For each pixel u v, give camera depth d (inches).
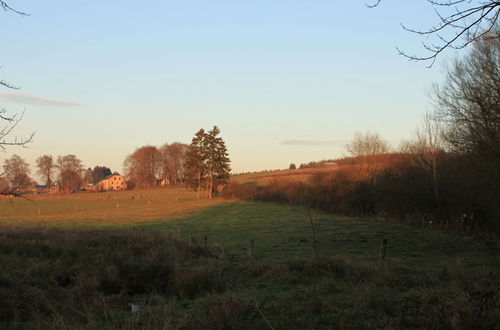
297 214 2234.3
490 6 202.2
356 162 2255.2
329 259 608.1
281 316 334.6
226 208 2711.6
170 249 753.6
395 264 668.7
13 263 565.3
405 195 1914.4
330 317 343.6
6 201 3565.5
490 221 1395.2
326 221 1835.6
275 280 555.5
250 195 3186.5
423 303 363.9
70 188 4635.8
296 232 1461.6
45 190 4409.5
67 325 315.9
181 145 5442.9
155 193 4424.2
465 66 1059.3
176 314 354.3
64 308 389.7
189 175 3703.3
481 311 276.8
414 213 1839.3
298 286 513.0
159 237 869.8
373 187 2126.0
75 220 2231.8
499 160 915.4
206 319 316.8
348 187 2214.6
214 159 3636.8
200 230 1635.1
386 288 458.9
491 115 880.9
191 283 512.7
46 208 3115.2
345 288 473.1
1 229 946.7
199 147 3651.6
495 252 1029.2
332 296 424.5
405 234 1382.9
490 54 884.0
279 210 2474.2
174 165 5418.3
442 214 1704.0
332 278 524.1
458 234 1391.5
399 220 1841.8
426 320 296.2
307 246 1117.7
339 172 2335.1
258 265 623.5
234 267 645.3
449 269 582.2
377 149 2235.5
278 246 1132.5
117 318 346.9
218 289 503.8
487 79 908.0
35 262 584.7
